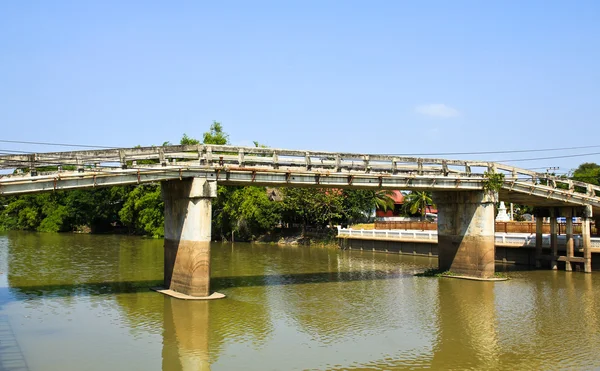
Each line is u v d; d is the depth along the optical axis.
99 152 24.58
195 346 19.11
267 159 29.09
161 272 37.44
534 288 32.44
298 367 17.05
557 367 17.41
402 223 66.50
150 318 23.03
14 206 104.88
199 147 27.38
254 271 40.91
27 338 19.73
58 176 23.44
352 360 17.86
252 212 72.88
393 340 20.36
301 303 27.14
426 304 27.27
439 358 18.20
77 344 19.06
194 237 27.03
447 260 39.00
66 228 100.06
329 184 31.44
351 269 42.78
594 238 42.28
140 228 88.19
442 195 39.44
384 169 33.41
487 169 37.53
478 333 21.52
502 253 48.38
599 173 67.69
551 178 39.81
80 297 27.34
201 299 26.94
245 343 19.61
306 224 78.31
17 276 34.91
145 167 25.70
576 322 23.47
